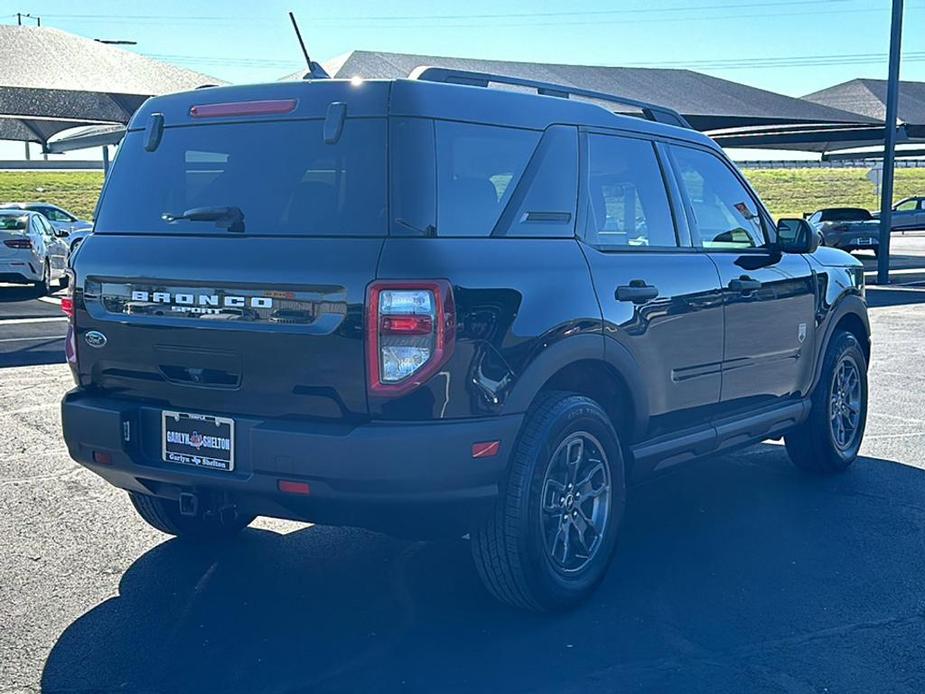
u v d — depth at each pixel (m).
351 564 4.96
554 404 4.23
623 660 3.94
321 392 3.80
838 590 4.65
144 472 4.17
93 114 15.75
